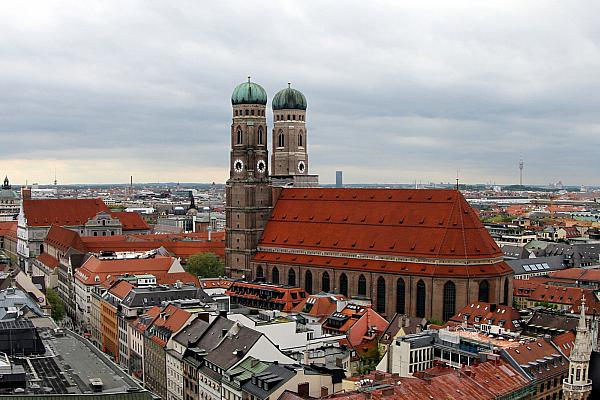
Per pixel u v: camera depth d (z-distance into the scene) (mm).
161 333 178000
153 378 182625
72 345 156750
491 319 195875
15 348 146625
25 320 161250
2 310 179625
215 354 151125
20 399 113438
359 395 116500
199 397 153375
